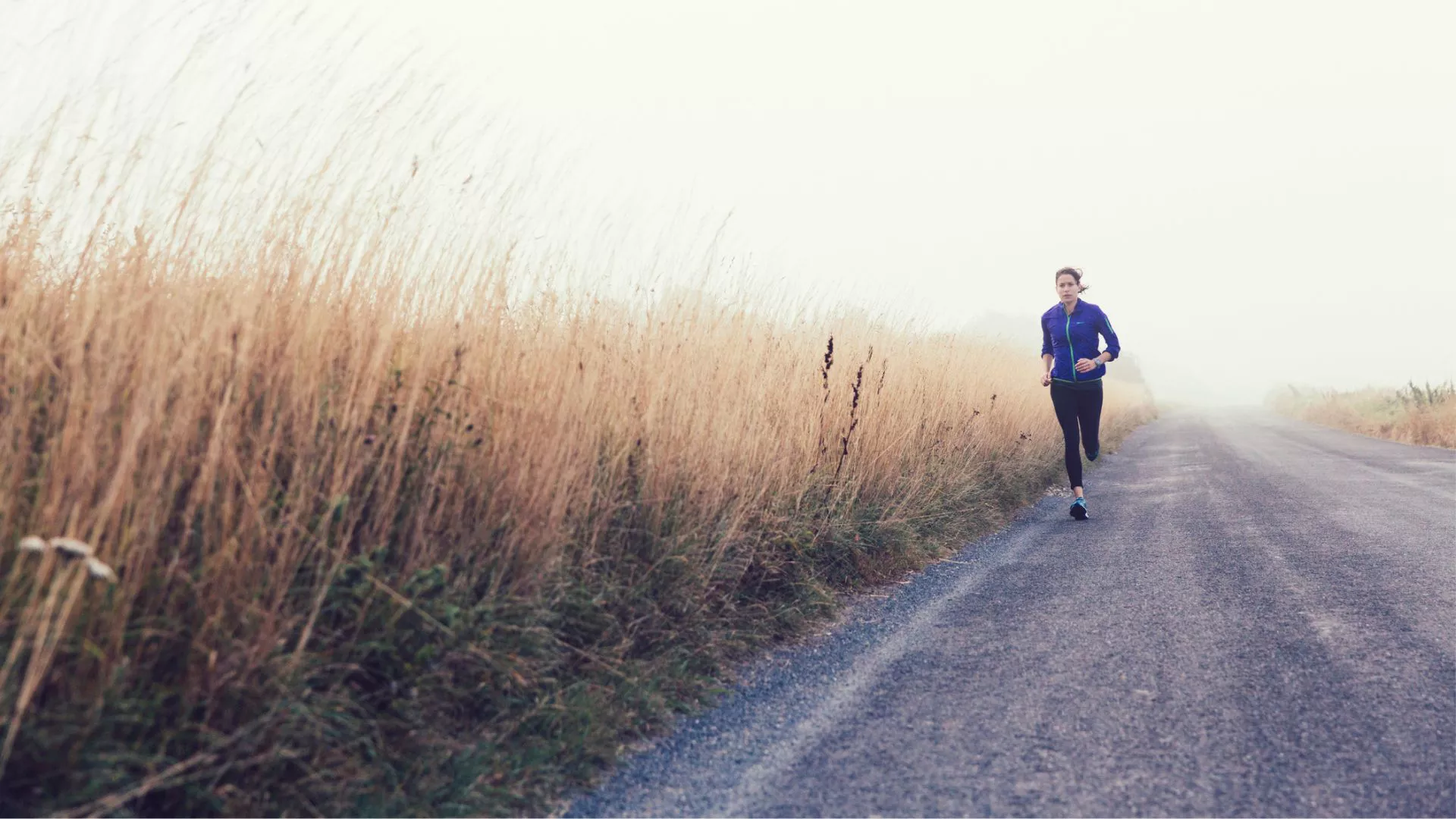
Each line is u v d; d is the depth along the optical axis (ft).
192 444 7.34
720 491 12.87
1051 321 24.77
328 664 7.27
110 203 8.36
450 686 8.12
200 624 6.82
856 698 10.14
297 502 7.52
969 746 8.50
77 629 6.17
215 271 8.82
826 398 17.78
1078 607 13.84
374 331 9.43
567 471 10.15
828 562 15.67
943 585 16.08
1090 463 40.29
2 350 7.14
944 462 22.89
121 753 5.99
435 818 7.06
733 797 7.69
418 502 8.81
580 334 12.67
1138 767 7.84
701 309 15.76
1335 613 12.79
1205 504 26.02
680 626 11.33
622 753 8.79
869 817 7.09
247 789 6.51
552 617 9.68
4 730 5.71
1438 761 7.67
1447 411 56.34
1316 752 7.99
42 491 6.39
